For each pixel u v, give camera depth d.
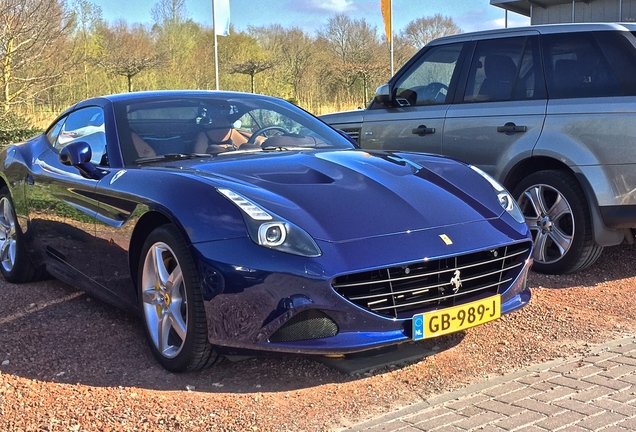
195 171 3.54
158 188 3.41
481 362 3.50
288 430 2.77
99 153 4.14
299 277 2.89
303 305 2.88
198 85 31.94
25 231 4.77
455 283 3.20
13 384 3.17
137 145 4.01
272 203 3.14
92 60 25.22
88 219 3.94
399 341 3.04
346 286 2.93
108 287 3.92
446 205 3.45
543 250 5.11
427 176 3.76
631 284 4.86
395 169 3.79
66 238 4.26
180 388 3.18
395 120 6.12
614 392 3.08
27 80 16.61
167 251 3.35
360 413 2.93
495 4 16.42
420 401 3.04
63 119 4.90
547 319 4.13
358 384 3.24
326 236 3.02
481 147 5.45
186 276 3.13
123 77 28.08
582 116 4.84
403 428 2.77
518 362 3.50
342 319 2.94
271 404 3.02
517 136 5.19
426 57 6.16
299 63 33.66
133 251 3.59
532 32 5.39
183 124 4.25
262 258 2.94
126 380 3.26
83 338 3.83
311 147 4.32
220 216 3.09
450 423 2.80
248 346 2.99
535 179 5.09
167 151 4.01
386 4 17.08
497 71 5.55
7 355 3.55
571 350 3.65
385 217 3.21
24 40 16.23
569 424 2.76
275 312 2.91
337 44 36.47
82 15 26.36
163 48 35.06
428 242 3.13
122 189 3.63
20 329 3.98
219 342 3.05
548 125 5.02
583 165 4.77
